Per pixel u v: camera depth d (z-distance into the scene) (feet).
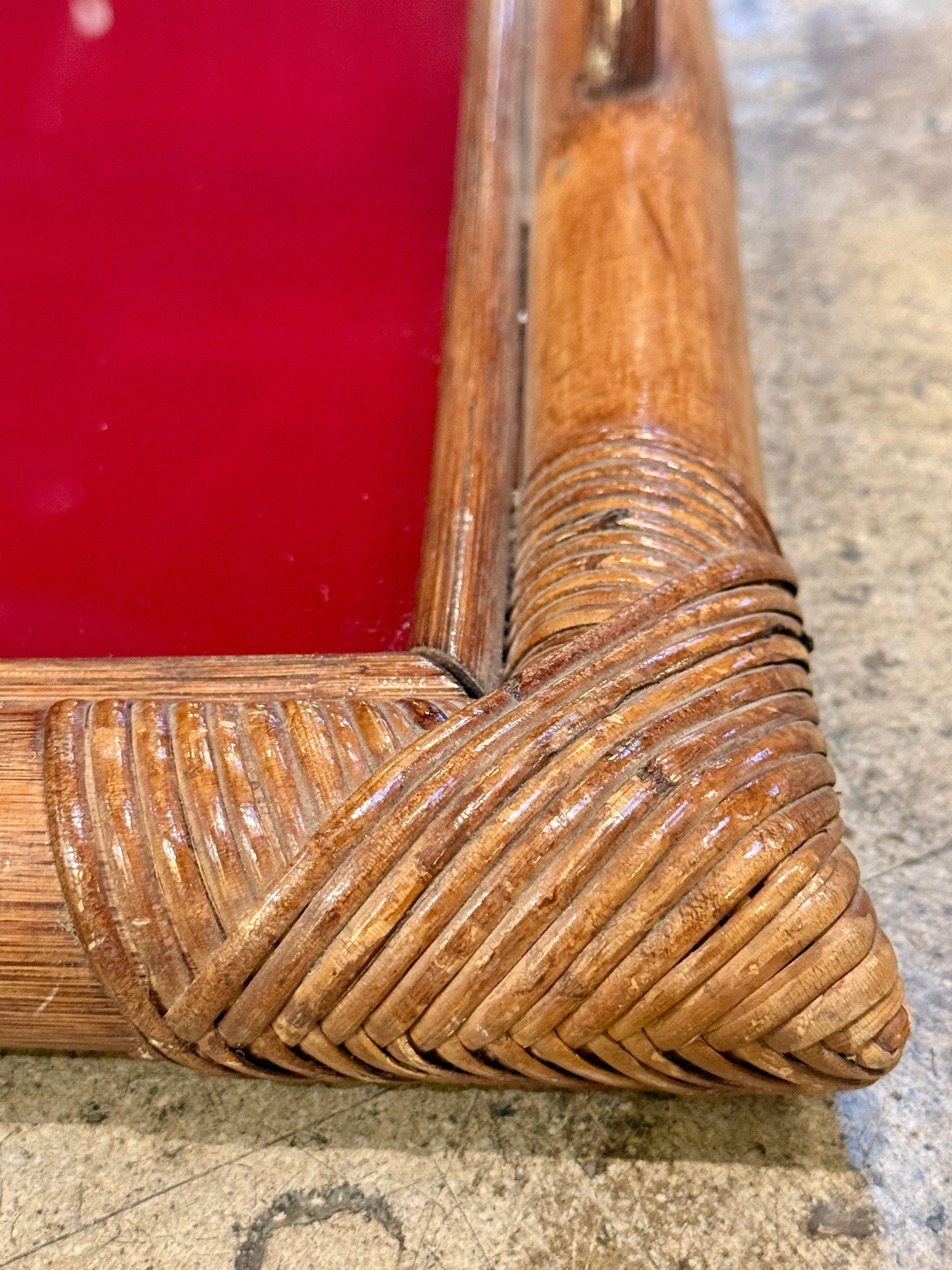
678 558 0.60
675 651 0.54
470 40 1.08
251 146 1.02
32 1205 0.59
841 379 0.95
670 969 0.49
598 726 0.52
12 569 0.75
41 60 1.15
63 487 0.79
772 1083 0.53
